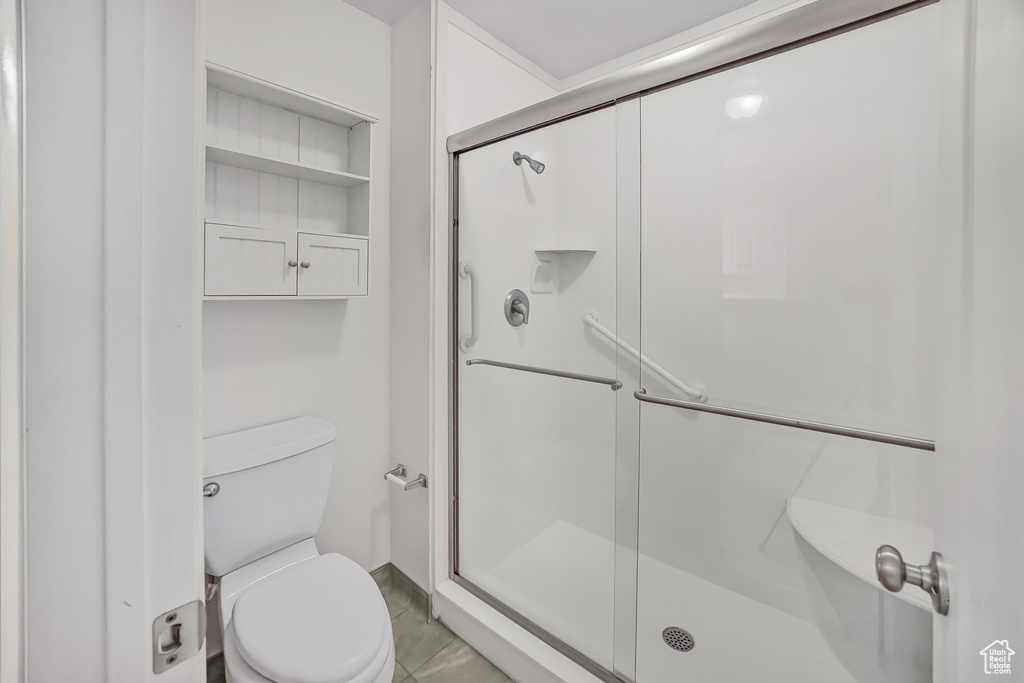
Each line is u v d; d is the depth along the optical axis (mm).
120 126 346
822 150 1004
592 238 1386
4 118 285
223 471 1270
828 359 1025
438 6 1643
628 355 1340
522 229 1538
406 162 1764
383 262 1857
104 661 355
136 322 359
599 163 1354
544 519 1542
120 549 359
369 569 1881
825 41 987
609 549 1401
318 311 1676
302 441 1437
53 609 331
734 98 1112
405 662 1557
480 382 1698
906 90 908
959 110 472
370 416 1847
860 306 980
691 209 1196
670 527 1289
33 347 314
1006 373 361
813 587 1072
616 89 1277
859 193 968
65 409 330
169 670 391
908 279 924
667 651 1285
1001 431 369
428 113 1665
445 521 1785
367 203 1619
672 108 1207
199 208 396
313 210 1625
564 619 1475
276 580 1277
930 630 933
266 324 1550
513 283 1577
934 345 903
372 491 1871
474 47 1794
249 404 1520
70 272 327
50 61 316
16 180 296
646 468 1325
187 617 402
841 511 1026
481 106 1828
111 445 351
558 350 1487
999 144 374
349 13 1690
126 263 352
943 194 546
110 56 340
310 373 1664
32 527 319
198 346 399
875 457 978
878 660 995
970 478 441
